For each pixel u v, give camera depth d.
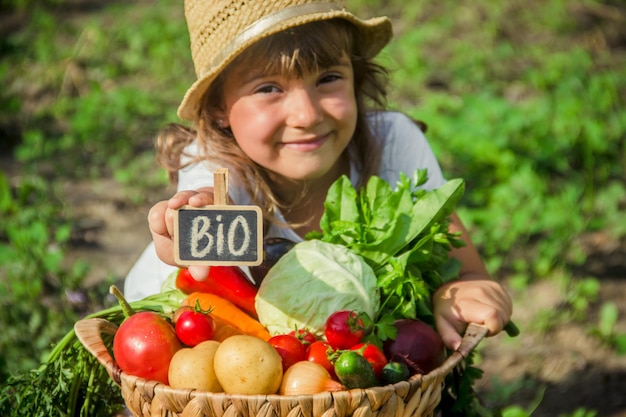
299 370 1.84
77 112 6.60
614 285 4.24
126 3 9.82
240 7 2.29
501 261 4.42
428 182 2.84
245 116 2.37
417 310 2.23
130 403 1.87
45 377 2.23
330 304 2.04
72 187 5.46
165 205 2.07
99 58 7.85
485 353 3.72
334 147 2.42
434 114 5.88
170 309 2.15
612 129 5.75
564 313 3.98
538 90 6.77
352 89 2.45
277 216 2.66
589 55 7.63
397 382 1.86
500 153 5.27
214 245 1.93
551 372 3.57
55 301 3.80
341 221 2.21
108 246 4.66
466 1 9.40
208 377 1.84
